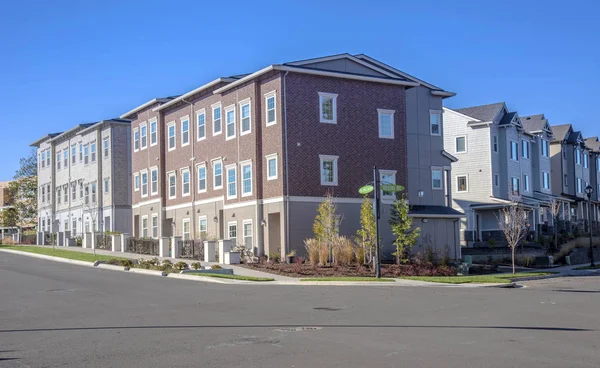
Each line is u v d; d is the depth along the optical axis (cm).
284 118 3644
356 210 3831
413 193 4316
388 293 2258
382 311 1723
